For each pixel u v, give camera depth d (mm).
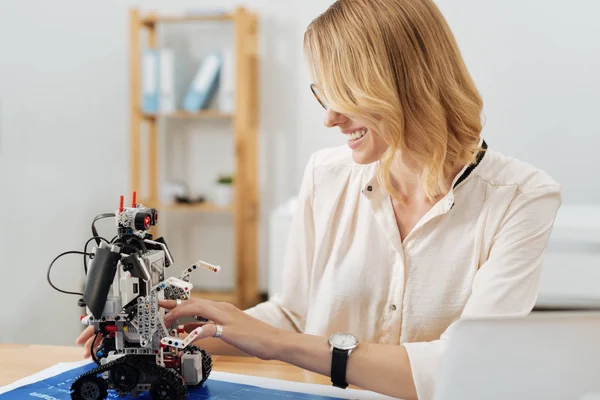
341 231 1129
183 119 3420
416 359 808
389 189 1012
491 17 2834
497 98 2883
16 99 2477
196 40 3383
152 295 791
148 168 3453
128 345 811
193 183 3457
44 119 2654
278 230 2527
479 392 522
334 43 895
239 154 3078
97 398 794
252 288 3365
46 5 2691
